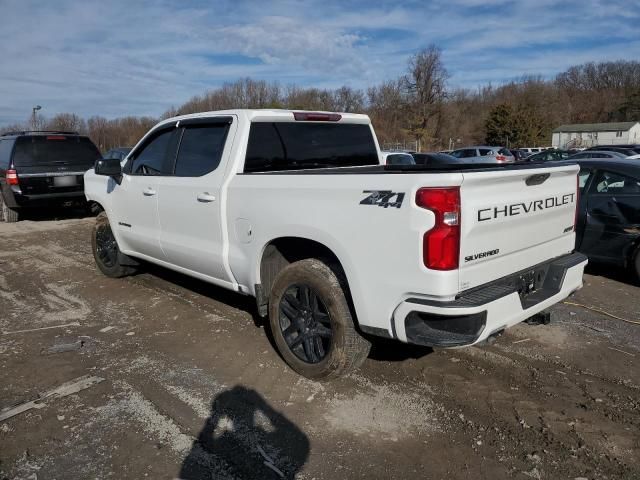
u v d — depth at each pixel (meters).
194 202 4.38
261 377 3.75
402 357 4.05
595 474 2.71
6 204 10.79
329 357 3.47
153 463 2.81
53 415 3.27
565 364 3.92
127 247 5.69
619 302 5.34
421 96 68.69
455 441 2.98
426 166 3.89
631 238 5.77
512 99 79.25
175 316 5.00
